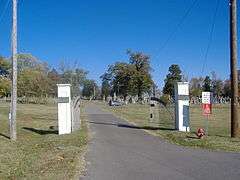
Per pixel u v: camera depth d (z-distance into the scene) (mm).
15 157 16984
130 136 24859
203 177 11906
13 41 25016
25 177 12203
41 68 115875
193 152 17453
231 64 23594
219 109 76938
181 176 12078
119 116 49562
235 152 17438
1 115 51375
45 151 18562
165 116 40625
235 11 23375
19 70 108312
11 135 25250
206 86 130500
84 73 121750
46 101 107062
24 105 88312
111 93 151250
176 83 28891
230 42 23547
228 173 12484
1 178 12289
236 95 23547
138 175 12281
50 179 11688
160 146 19750
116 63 125500
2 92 82688
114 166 13891
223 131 29266
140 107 87375
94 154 16906
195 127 33781
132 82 121875
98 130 29391
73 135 25781
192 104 104062
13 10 24844
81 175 12289
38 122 40000
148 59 123000
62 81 117000
